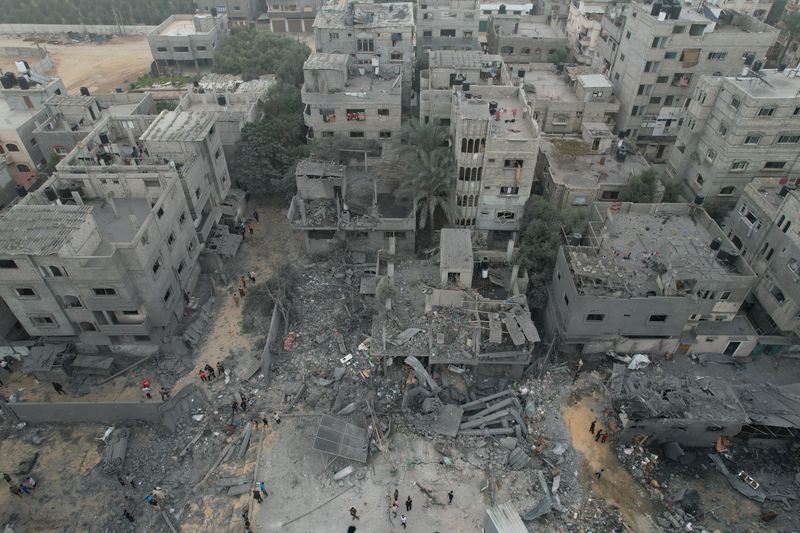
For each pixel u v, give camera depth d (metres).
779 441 38.34
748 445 38.59
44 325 41.75
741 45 60.78
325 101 59.28
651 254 43.72
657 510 34.69
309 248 54.09
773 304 43.38
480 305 42.16
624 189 51.66
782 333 42.88
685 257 41.47
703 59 61.84
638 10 63.31
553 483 35.44
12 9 122.62
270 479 35.75
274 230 58.34
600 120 65.88
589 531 33.22
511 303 42.16
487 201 50.28
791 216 41.22
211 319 47.84
